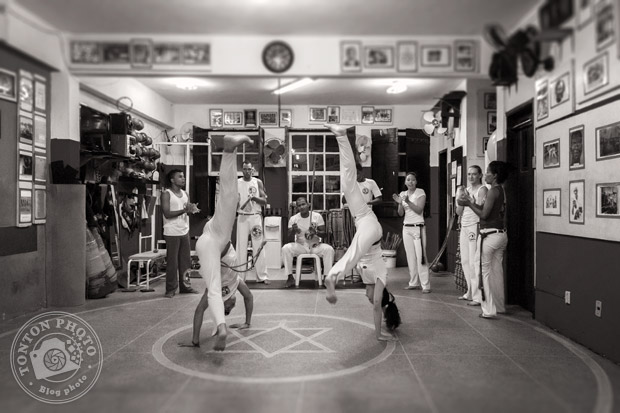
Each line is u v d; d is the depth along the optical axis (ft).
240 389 9.38
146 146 23.95
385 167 28.12
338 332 13.65
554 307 13.87
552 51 8.54
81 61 9.39
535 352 11.80
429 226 28.25
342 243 24.67
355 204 12.49
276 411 8.34
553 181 13.92
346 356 11.48
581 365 10.82
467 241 18.03
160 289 20.76
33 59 9.37
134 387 9.50
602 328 11.50
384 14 8.96
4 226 14.56
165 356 11.48
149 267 22.39
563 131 13.28
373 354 11.64
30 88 15.33
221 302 11.54
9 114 14.58
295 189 29.81
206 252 11.73
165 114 27.63
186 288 19.92
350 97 26.63
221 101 28.19
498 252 15.84
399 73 9.61
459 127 22.53
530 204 16.52
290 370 10.48
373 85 23.63
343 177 12.48
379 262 12.92
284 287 21.15
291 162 29.76
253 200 21.97
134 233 24.11
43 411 8.39
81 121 18.78
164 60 9.46
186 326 14.34
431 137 28.55
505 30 8.80
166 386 9.54
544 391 9.27
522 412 8.32
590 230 12.02
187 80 23.45
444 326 14.35
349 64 9.56
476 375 10.18
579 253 12.51
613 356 11.07
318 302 17.94
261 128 27.91
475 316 15.71
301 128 29.07
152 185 26.50
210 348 12.13
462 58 9.51
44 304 16.75
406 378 10.00
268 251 27.02
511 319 15.31
